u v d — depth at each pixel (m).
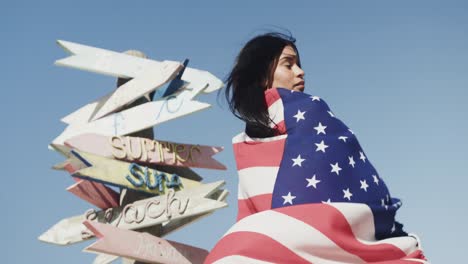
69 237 7.00
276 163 2.51
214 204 6.34
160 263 6.39
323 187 2.42
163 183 7.10
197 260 6.64
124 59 7.64
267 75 2.86
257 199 2.48
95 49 7.57
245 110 2.70
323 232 2.27
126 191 7.04
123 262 6.86
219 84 7.64
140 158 7.09
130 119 7.25
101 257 6.93
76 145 6.79
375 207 2.40
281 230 2.26
